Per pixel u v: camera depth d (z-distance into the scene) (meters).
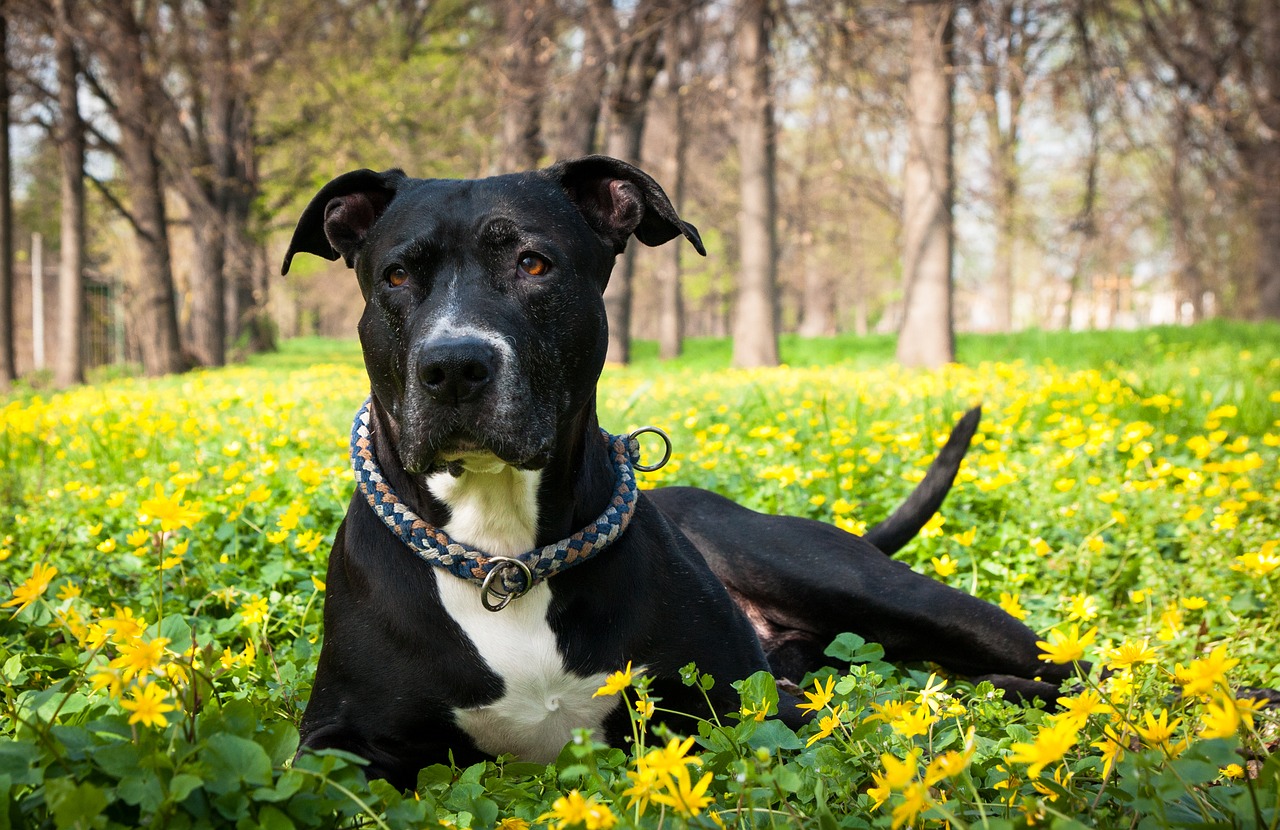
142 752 1.85
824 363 19.42
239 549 4.67
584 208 3.15
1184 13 16.11
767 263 18.61
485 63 16.95
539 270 2.79
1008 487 5.59
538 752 2.89
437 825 2.01
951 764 1.87
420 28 21.80
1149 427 6.43
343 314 63.16
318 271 41.25
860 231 34.22
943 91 15.54
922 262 15.92
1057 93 13.67
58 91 17.86
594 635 2.81
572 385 2.82
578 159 3.03
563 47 18.09
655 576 2.92
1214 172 15.20
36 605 3.60
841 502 4.65
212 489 6.04
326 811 1.89
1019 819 1.82
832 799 2.30
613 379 15.02
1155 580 4.40
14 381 17.75
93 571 4.48
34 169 26.44
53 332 26.03
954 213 17.80
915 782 1.90
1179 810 2.03
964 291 49.88
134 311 24.45
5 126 17.67
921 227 15.90
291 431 7.71
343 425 8.27
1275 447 6.76
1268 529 4.93
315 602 4.06
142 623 2.58
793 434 7.40
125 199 23.91
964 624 3.55
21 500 6.25
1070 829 1.74
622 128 19.91
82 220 18.16
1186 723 2.56
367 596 2.80
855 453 6.33
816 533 3.79
